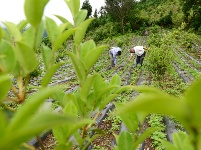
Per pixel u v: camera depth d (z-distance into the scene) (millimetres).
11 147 460
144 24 59562
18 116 471
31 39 992
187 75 13930
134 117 1071
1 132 493
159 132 6055
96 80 1205
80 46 1264
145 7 78312
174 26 55500
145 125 7031
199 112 422
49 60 1098
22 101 934
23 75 951
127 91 10164
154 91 546
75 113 1060
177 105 406
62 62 972
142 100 385
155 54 11109
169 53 11289
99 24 65438
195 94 412
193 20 45781
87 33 56031
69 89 12133
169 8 67188
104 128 7047
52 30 1129
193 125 445
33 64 873
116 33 58938
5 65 882
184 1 48812
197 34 43594
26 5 865
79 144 1100
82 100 1176
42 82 995
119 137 1080
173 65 17500
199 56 23609
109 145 6062
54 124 459
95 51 1102
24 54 849
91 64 1134
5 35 1082
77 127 978
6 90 677
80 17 1269
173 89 10852
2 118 500
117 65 19969
